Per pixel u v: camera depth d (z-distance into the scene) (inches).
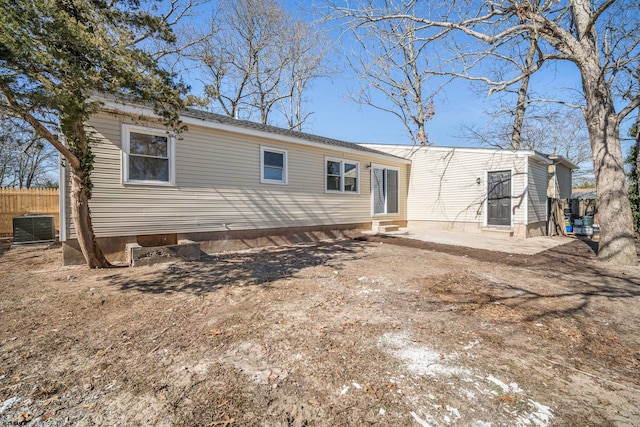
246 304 157.4
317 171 408.5
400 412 78.3
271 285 192.1
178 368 97.7
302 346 112.8
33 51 132.8
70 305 153.9
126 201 253.3
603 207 280.1
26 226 360.5
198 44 627.5
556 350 112.3
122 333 123.1
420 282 202.1
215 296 169.6
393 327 130.3
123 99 219.5
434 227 523.8
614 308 157.3
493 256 293.6
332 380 91.8
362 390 87.2
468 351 110.2
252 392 86.0
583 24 284.5
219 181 310.7
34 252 313.3
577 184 1118.4
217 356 105.4
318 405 81.0
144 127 260.5
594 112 287.1
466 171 487.2
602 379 94.4
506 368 99.3
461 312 149.0
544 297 173.5
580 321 139.9
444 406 80.7
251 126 339.3
